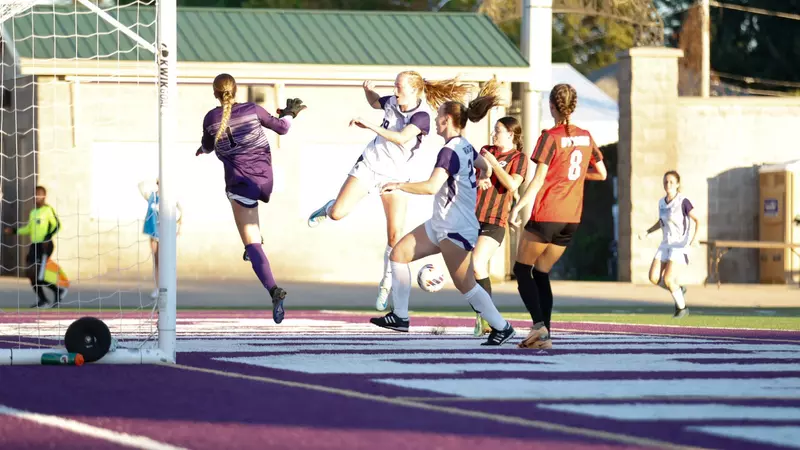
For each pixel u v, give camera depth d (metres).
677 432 18.70
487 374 26.86
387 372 27.16
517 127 37.97
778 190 97.75
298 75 87.06
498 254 92.06
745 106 100.00
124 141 85.25
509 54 91.94
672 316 58.84
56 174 84.31
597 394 23.31
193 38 87.81
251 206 33.88
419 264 89.69
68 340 28.69
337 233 90.12
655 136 97.19
